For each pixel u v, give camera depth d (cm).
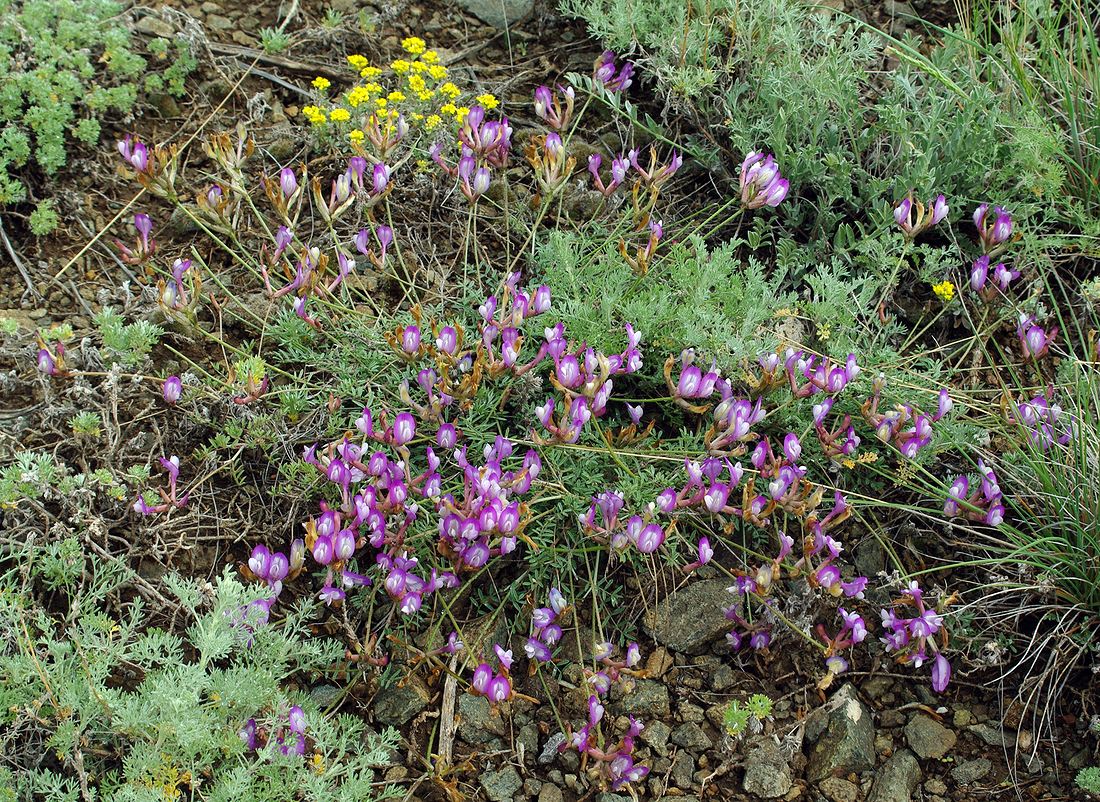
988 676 52
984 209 63
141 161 57
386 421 53
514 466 56
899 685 52
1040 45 75
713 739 50
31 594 50
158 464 56
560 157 59
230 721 46
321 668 51
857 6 80
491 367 53
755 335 59
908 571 55
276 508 55
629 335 54
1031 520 55
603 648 49
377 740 49
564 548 53
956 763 49
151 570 52
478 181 60
